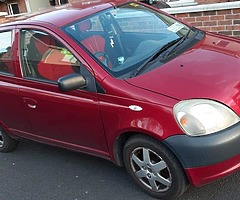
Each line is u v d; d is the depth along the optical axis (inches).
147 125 116.4
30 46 151.4
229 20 237.9
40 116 152.4
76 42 138.2
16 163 175.8
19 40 155.5
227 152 110.6
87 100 131.8
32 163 172.7
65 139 152.3
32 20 155.0
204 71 123.6
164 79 121.8
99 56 135.6
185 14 249.8
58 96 140.5
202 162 111.3
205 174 113.6
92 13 152.9
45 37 145.4
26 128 165.8
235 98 114.6
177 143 111.9
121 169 153.2
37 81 147.7
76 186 148.3
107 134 131.9
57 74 142.2
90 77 130.4
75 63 135.8
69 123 143.5
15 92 155.9
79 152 160.1
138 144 123.9
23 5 698.2
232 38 155.2
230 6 233.3
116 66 133.6
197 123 110.3
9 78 158.1
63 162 167.8
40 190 151.2
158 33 154.6
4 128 177.0
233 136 110.4
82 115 135.8
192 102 112.3
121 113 122.9
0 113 171.2
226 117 111.6
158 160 122.3
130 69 131.4
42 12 168.2
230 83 117.6
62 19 148.5
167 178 123.6
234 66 126.3
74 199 140.9
